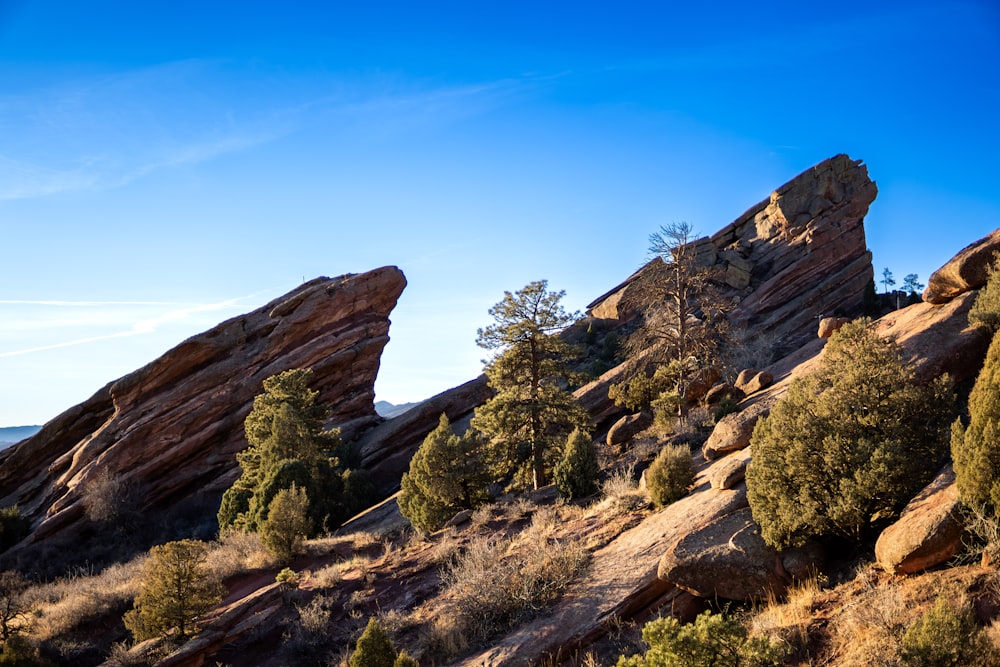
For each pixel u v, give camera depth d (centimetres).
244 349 5344
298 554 2236
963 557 968
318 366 5528
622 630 1256
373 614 1681
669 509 1633
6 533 4397
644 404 3519
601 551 1570
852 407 1255
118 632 1919
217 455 5000
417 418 5081
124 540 4291
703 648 835
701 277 3381
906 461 1128
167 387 5066
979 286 1761
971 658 764
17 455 5019
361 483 3628
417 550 2078
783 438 1244
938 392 1235
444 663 1358
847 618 978
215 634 1655
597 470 2262
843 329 1347
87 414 5156
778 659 848
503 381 3023
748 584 1187
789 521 1168
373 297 5969
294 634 1653
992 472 942
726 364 3616
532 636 1309
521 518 2138
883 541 1052
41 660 1694
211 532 4153
